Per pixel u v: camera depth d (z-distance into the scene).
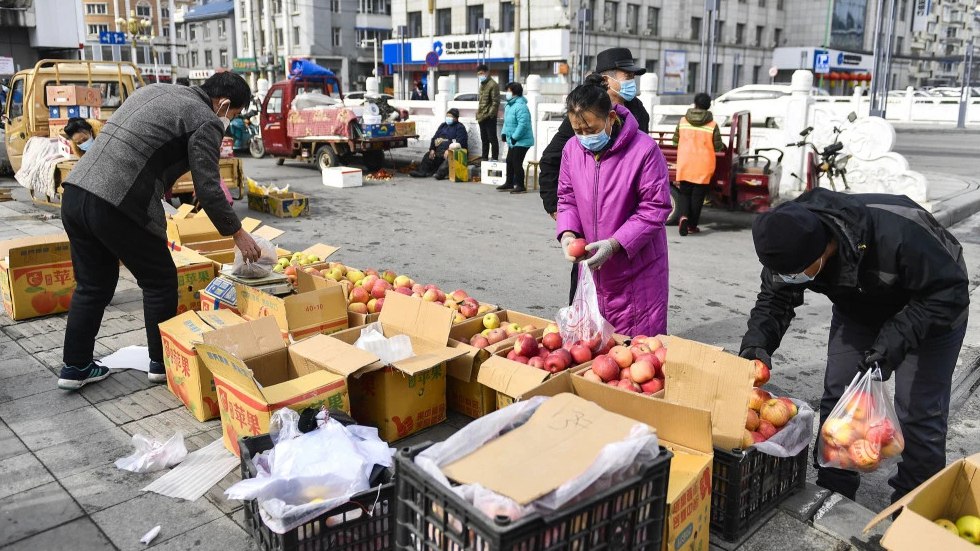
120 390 4.06
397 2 51.25
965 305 2.53
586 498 1.86
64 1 23.41
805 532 2.77
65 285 5.40
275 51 59.03
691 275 7.36
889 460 3.79
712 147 8.93
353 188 13.15
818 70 55.53
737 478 2.63
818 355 5.17
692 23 50.41
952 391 4.54
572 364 3.42
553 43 42.81
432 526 1.94
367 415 3.52
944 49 75.06
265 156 18.62
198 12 69.88
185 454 3.30
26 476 3.16
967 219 10.41
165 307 4.01
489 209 11.09
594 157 3.52
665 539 2.31
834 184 10.30
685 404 2.76
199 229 5.78
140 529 2.79
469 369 3.56
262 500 2.36
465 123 16.36
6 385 4.12
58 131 10.09
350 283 4.66
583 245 3.49
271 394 3.01
